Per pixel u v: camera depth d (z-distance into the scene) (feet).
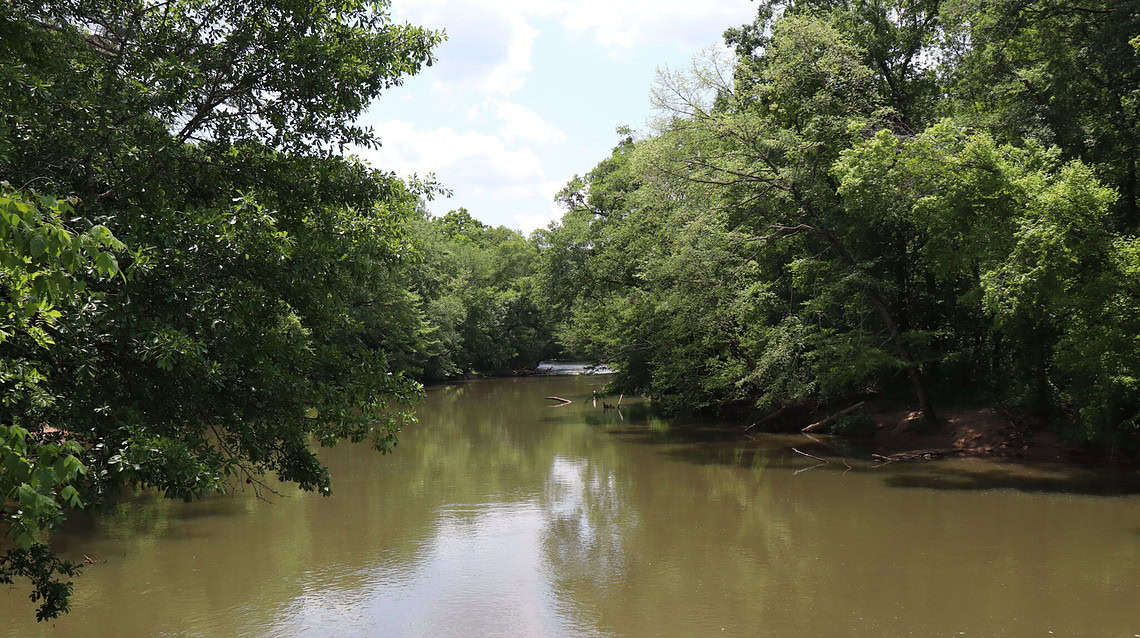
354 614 35.68
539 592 38.78
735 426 101.04
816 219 81.87
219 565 43.06
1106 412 63.82
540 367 245.24
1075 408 69.62
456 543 47.88
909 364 74.74
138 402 26.12
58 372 23.67
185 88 30.25
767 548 46.16
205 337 26.58
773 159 83.66
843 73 78.38
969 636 32.24
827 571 41.45
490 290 217.77
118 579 40.57
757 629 33.58
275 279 29.14
